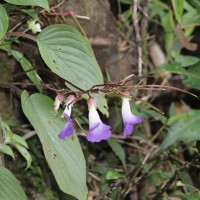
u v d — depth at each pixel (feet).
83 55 2.27
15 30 2.59
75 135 2.21
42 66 2.72
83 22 2.87
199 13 3.06
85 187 2.15
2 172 2.14
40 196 2.66
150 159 2.87
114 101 2.96
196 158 2.56
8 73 2.66
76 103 2.82
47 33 2.26
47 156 2.10
